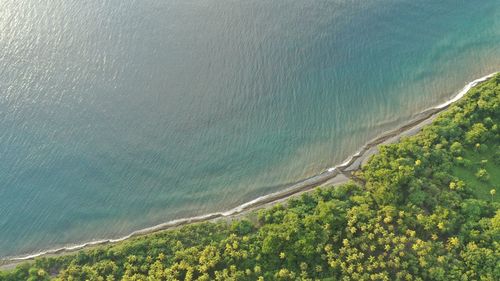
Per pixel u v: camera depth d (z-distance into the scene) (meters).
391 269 83.50
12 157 112.44
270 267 86.50
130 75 126.12
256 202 101.62
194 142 112.62
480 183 94.62
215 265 87.62
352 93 118.81
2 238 101.12
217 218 99.56
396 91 118.19
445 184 94.25
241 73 125.06
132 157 111.00
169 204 103.56
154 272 87.75
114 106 120.19
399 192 92.25
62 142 114.50
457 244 84.81
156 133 114.75
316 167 105.75
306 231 87.94
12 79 126.12
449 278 81.12
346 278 82.81
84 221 102.50
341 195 95.50
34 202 105.69
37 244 99.88
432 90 117.25
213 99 120.44
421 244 84.44
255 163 108.12
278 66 125.81
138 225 101.12
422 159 96.88
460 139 101.00
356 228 88.50
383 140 108.06
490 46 125.06
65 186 107.62
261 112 117.25
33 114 119.50
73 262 92.19
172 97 121.06
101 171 109.31
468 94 109.69
